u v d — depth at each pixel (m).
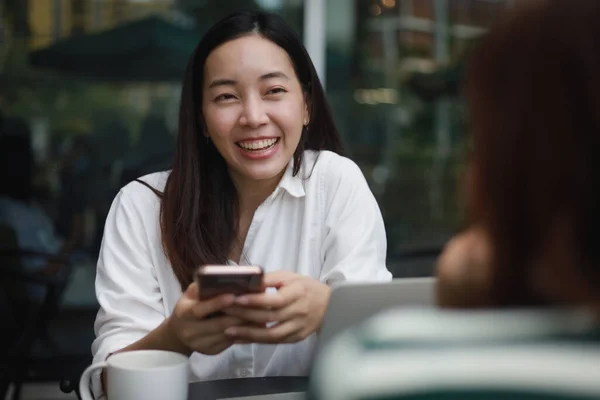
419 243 3.70
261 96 1.47
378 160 3.80
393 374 0.53
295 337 1.15
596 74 0.61
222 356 1.48
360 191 1.59
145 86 3.83
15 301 2.91
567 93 0.62
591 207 0.62
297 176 1.59
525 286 0.68
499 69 0.65
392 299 0.99
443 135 3.79
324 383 0.54
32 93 3.73
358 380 0.53
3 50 3.72
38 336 2.96
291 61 1.50
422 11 3.79
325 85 3.81
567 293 0.63
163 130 3.84
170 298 1.52
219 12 3.87
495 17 0.68
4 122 3.67
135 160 3.80
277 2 3.83
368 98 3.81
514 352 0.54
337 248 1.54
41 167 3.68
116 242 1.54
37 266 3.27
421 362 0.54
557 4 0.63
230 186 1.59
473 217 0.70
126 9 3.81
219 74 1.46
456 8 3.77
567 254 0.63
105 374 1.22
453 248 0.78
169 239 1.50
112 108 3.80
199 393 1.18
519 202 0.65
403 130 3.81
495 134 0.65
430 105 3.80
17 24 3.73
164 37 3.84
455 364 0.54
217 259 1.52
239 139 1.47
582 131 0.61
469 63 0.68
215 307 1.07
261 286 1.06
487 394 0.52
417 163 3.79
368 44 3.82
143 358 1.07
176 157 1.55
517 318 0.58
